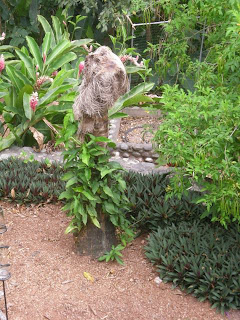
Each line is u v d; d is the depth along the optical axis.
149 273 3.74
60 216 4.36
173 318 3.38
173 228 4.01
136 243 4.08
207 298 3.53
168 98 3.58
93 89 3.31
